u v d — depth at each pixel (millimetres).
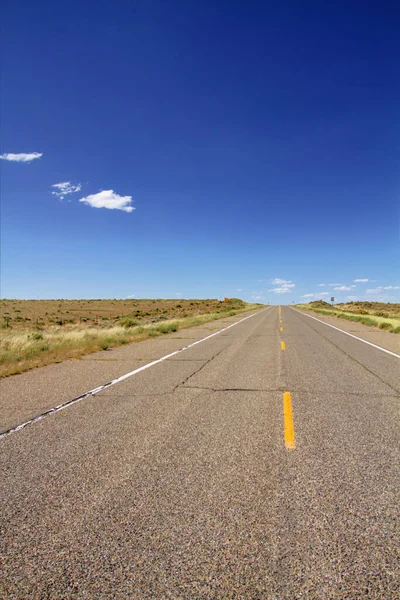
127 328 21781
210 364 9859
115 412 5609
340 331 20641
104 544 2520
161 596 2070
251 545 2480
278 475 3506
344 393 6711
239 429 4809
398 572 2234
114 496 3150
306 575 2213
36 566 2324
